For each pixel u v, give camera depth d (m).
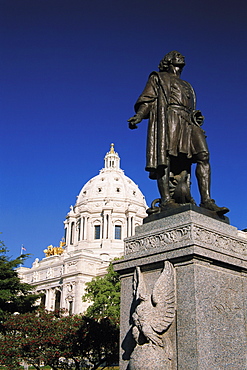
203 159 7.16
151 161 7.32
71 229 111.25
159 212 6.96
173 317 5.66
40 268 99.00
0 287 34.44
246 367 5.86
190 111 7.69
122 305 6.61
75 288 84.06
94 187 113.19
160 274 6.11
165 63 8.08
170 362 5.50
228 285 6.11
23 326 20.17
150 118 7.59
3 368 19.34
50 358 18.84
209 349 5.40
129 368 5.66
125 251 6.87
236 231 6.88
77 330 19.03
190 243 5.75
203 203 6.98
